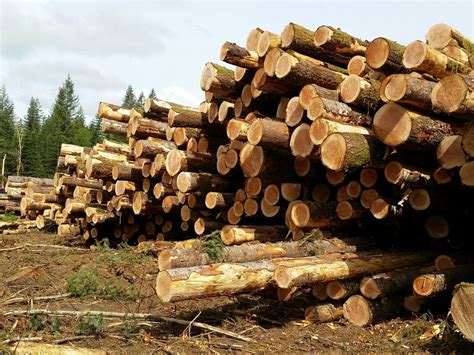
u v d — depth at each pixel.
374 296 5.06
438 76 5.07
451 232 5.88
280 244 5.63
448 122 4.88
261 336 4.66
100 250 9.00
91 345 4.25
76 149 12.34
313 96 5.47
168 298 4.29
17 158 40.44
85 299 5.79
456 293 3.95
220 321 5.02
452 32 5.81
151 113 8.66
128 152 10.08
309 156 5.57
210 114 7.40
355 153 4.84
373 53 5.25
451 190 5.57
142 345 4.31
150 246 8.14
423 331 4.77
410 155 5.19
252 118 6.63
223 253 5.14
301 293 5.88
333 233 6.15
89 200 10.25
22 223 13.99
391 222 6.08
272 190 6.49
